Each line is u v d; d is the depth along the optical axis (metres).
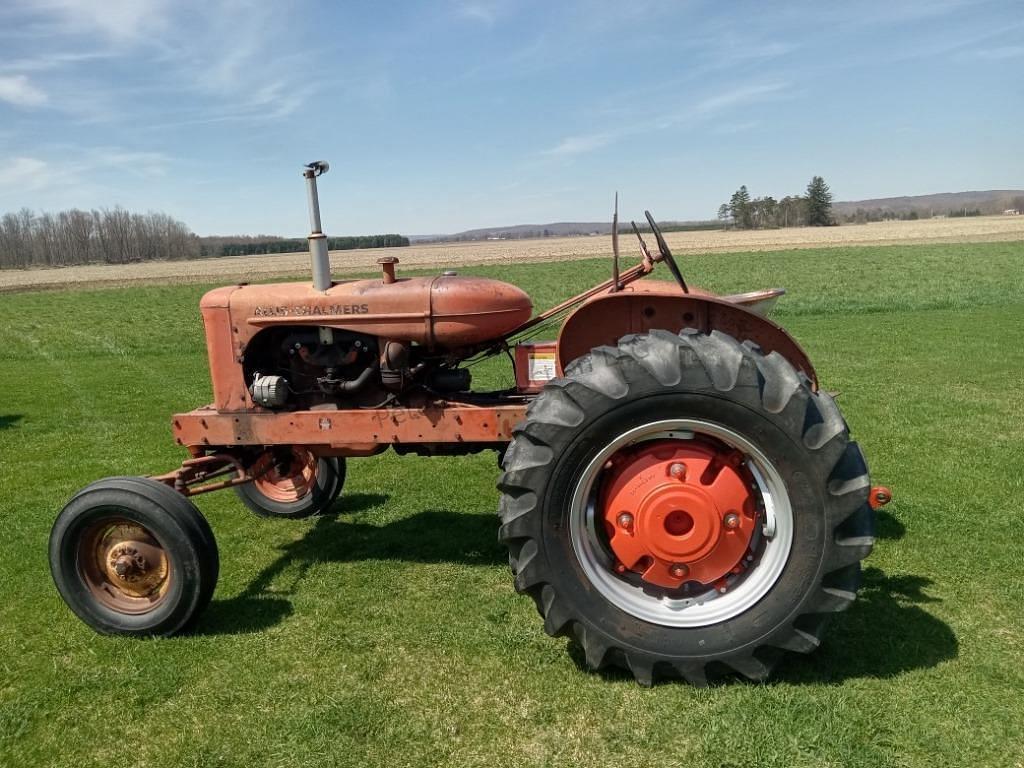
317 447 3.74
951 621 3.01
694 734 2.35
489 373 9.37
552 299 20.80
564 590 2.59
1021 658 2.72
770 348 3.14
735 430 2.47
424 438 3.35
